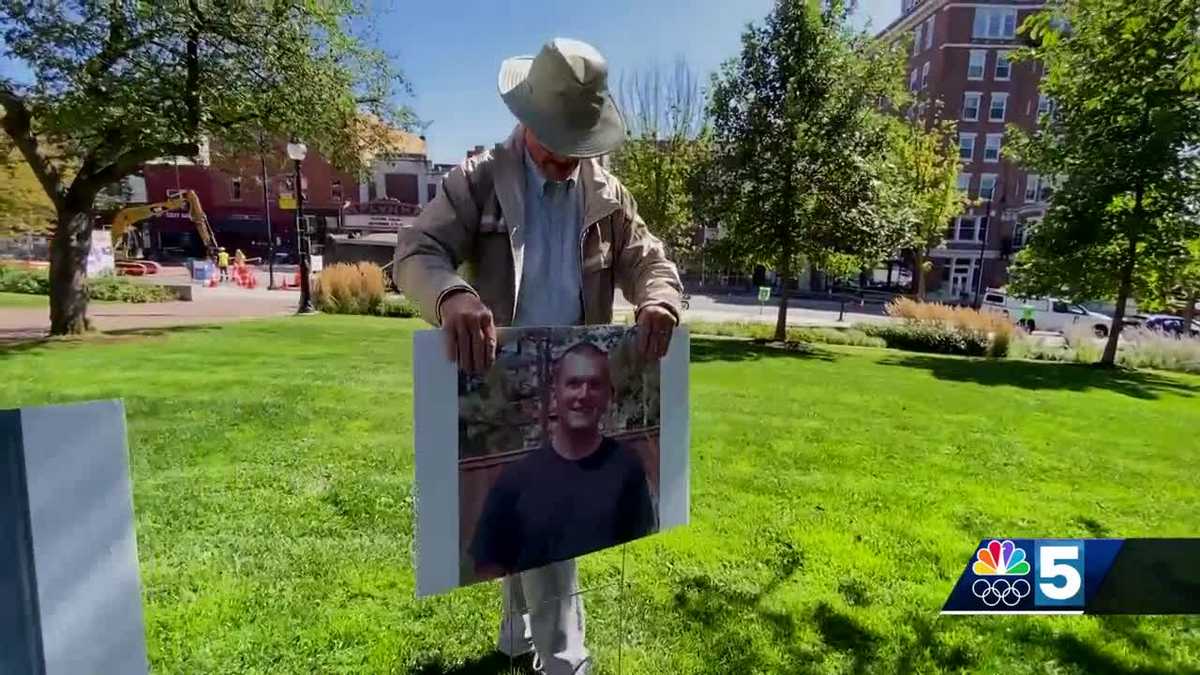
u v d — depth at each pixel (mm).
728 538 3184
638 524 1683
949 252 38969
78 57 8617
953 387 8602
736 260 14609
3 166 12477
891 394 7738
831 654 2252
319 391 6137
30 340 9406
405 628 2275
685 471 1763
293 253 40812
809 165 13180
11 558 876
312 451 4277
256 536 2977
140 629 1001
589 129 1439
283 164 14758
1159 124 10711
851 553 3072
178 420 4941
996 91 36875
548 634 1793
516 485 1430
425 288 1372
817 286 39781
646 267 1705
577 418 1505
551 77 1397
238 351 8703
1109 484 4445
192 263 28531
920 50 39938
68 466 910
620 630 2232
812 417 6117
